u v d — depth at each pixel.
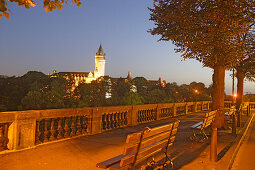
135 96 55.19
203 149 7.55
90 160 5.89
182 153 6.97
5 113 5.88
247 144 9.58
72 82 132.00
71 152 6.57
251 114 23.08
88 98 73.69
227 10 8.85
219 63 11.62
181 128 12.39
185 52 10.34
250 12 9.09
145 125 12.78
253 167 6.40
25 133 6.48
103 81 124.69
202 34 9.55
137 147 3.99
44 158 5.86
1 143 6.09
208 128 12.07
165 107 16.72
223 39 9.54
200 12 9.38
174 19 10.11
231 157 6.66
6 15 2.78
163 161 5.98
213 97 12.09
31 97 49.28
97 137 8.95
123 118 11.76
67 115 7.97
